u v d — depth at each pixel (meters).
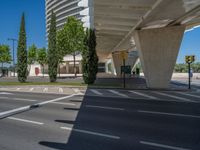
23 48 40.31
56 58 39.84
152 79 26.11
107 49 58.16
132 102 16.34
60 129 8.96
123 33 32.56
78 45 52.03
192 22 25.05
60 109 13.55
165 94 21.22
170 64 25.77
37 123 10.01
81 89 26.88
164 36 25.56
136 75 61.34
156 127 9.07
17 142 7.40
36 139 7.71
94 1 17.70
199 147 6.78
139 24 23.91
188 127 9.05
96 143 7.22
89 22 25.36
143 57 25.98
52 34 39.81
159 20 22.77
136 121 10.17
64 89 27.27
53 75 39.53
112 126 9.31
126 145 6.99
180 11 19.70
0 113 12.40
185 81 41.81
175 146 6.87
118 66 63.66
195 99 17.77
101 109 13.47
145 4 18.05
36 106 14.73
